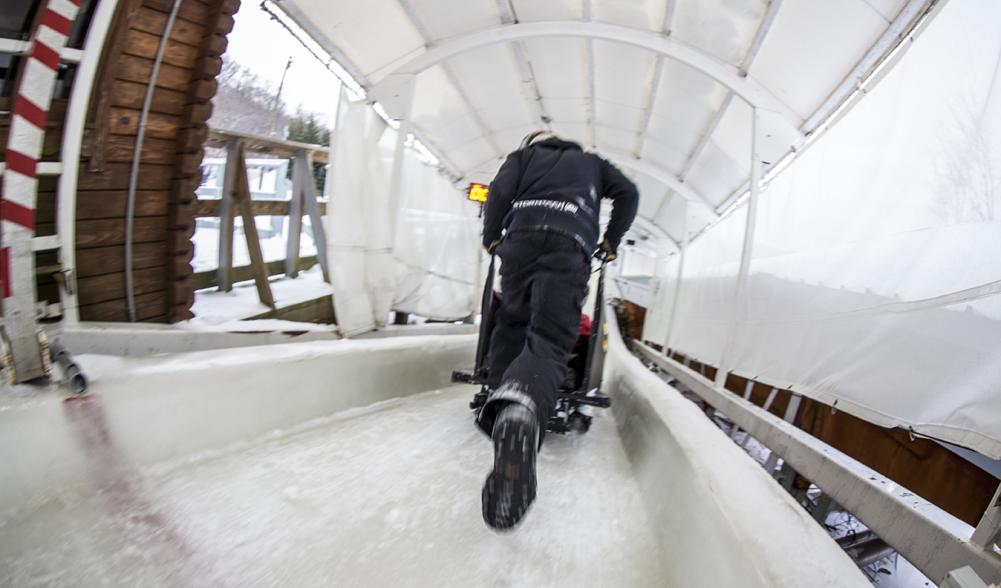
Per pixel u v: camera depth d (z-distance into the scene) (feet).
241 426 6.20
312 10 12.40
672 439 5.85
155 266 9.82
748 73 12.14
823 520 8.45
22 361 4.68
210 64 9.42
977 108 5.52
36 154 4.73
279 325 11.14
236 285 16.87
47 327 6.89
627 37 12.19
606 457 7.95
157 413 5.33
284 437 6.66
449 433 7.80
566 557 4.64
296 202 19.44
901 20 8.18
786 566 3.05
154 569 3.73
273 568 3.93
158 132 9.23
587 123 20.72
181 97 9.39
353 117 11.83
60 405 4.58
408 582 3.98
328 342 8.85
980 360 5.04
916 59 6.91
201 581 3.68
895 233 6.79
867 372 6.85
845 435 8.51
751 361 11.08
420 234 17.33
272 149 17.01
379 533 4.63
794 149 12.12
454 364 12.34
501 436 4.50
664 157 21.15
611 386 13.32
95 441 4.75
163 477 5.09
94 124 8.09
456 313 21.17
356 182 11.96
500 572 4.27
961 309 5.38
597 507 5.86
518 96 19.31
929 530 4.84
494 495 4.36
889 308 6.62
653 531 5.17
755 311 11.46
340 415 7.85
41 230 7.38
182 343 8.31
